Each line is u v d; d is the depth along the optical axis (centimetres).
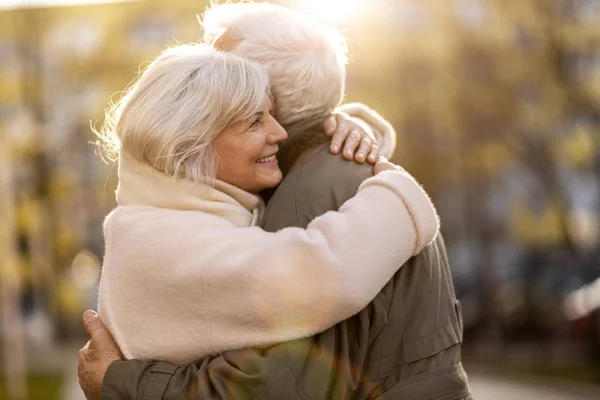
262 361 233
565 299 1794
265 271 233
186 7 1714
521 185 2291
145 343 246
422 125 1919
